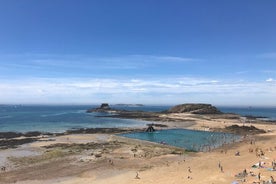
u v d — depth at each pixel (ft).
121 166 180.24
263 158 197.88
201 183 143.84
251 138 297.33
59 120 552.82
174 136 330.95
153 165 183.32
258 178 148.87
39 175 160.76
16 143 264.72
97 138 301.43
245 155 211.82
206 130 379.76
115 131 363.56
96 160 194.80
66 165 181.98
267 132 346.13
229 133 352.69
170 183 144.77
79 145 250.57
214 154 218.59
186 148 253.65
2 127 419.74
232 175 157.07
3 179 153.69
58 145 251.39
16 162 189.37
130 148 237.04
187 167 177.27
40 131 373.61
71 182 148.66
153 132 363.97
